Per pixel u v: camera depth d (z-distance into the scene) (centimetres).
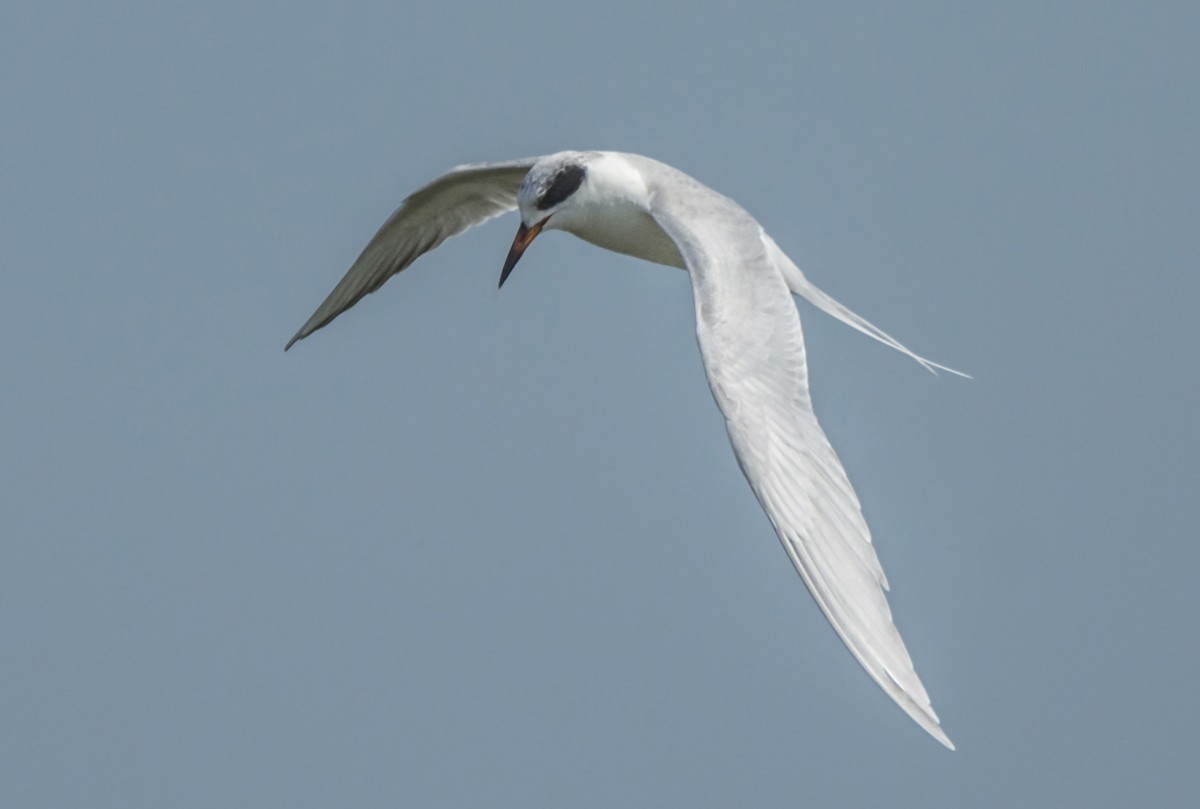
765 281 1187
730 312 1157
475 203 1491
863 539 1041
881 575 1027
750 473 1075
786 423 1100
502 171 1430
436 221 1497
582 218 1363
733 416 1099
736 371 1122
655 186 1322
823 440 1090
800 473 1075
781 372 1127
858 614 1017
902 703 986
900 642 1003
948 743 966
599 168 1347
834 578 1033
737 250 1217
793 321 1159
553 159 1370
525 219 1367
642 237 1369
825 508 1058
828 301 1306
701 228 1244
